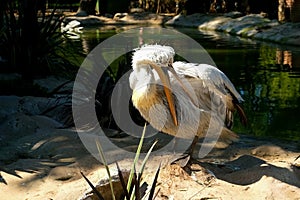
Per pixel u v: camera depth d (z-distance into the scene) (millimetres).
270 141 4848
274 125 6066
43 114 5828
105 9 23297
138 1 24422
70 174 3973
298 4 16156
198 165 3920
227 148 4508
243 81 8711
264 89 8062
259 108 6883
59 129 5074
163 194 3492
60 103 6152
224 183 3648
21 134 5000
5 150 4539
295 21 16281
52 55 9078
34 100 6191
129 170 3514
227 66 10250
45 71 8000
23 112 5816
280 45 13516
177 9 22000
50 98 6406
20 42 7867
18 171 4031
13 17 8055
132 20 21141
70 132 4914
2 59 8023
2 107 5840
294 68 9945
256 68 9992
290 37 13805
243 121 4098
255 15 17594
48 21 8320
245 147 4562
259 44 13789
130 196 2930
